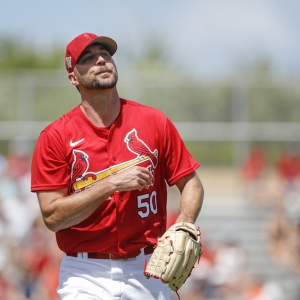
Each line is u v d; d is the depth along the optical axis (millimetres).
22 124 66312
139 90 67688
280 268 54031
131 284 17078
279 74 67875
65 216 16391
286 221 56969
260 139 67312
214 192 66875
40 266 47969
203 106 67812
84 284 17047
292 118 67375
